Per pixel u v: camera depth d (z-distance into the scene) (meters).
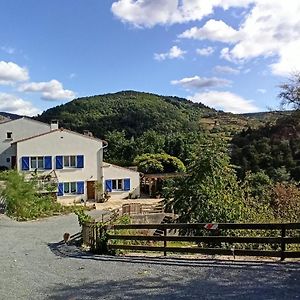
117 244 13.66
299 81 26.83
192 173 18.84
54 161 40.69
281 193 18.75
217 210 16.89
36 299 8.32
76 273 10.63
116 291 8.45
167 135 63.06
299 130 21.20
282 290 7.75
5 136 46.38
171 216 22.97
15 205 30.61
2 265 12.62
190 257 11.34
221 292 7.87
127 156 59.25
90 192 42.38
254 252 10.40
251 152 27.89
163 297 7.80
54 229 23.64
